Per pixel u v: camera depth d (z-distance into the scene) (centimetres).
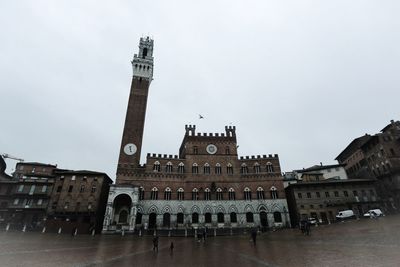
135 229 7312
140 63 10431
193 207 8238
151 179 8369
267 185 8688
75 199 7856
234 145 9456
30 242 4306
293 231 6156
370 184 8188
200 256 3011
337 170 10219
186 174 8725
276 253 2934
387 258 1956
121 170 8288
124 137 8825
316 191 8194
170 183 8469
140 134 9000
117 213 7644
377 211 6569
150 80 10481
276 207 8338
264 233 6756
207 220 8131
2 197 8656
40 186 8706
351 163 10556
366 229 4166
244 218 8206
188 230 7475
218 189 8612
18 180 9131
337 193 8112
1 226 7812
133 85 9994
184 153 9638
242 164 9150
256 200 8481
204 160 9050
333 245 3061
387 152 8144
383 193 8056
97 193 8006
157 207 8019
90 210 7725
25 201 8469
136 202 7362
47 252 3167
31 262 2438
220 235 6931
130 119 9206
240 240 5278
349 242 3117
